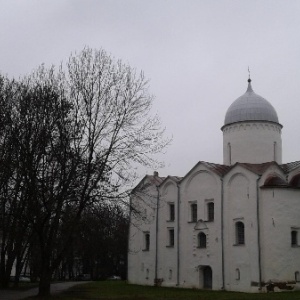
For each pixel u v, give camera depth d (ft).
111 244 211.61
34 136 116.67
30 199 116.47
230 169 165.68
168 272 180.34
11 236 154.40
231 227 161.58
